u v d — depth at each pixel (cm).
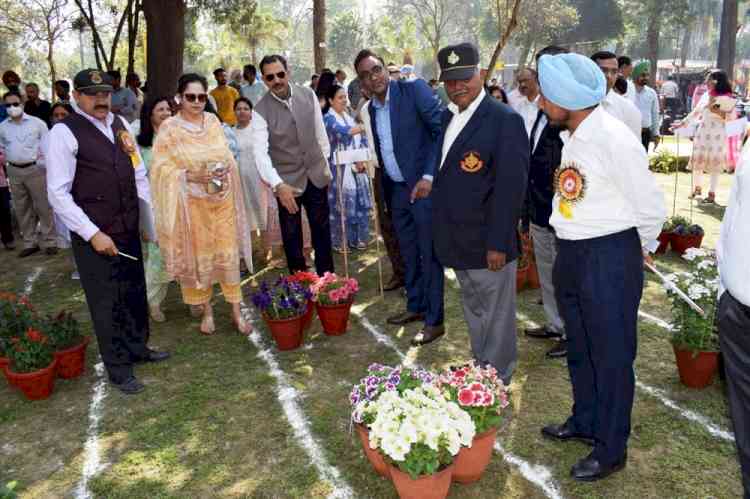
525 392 390
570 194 279
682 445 328
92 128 388
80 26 2248
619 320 278
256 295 474
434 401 285
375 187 568
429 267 464
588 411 325
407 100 463
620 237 275
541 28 4178
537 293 570
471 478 304
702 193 973
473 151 346
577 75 264
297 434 358
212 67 5375
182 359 466
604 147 264
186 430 369
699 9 6141
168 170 450
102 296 401
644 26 5556
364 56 460
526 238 575
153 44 1273
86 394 420
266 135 521
